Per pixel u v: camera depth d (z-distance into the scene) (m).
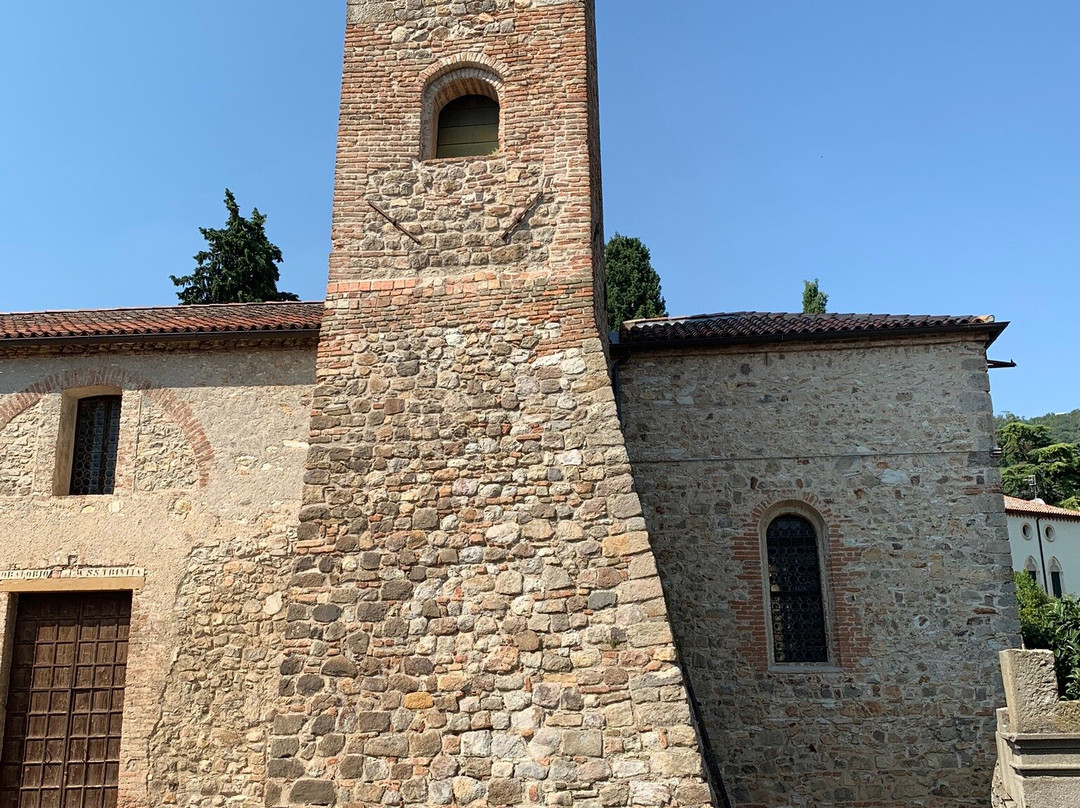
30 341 12.97
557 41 11.47
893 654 12.20
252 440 12.70
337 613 9.54
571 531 9.51
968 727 11.87
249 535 12.27
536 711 8.91
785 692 12.18
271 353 13.03
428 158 11.45
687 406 13.42
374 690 9.21
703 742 11.44
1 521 12.58
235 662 11.77
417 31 11.78
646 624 9.02
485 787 8.73
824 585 12.77
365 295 10.82
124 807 11.34
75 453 13.30
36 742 11.91
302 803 8.90
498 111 11.81
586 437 9.85
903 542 12.59
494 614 9.33
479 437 10.05
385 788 8.87
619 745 8.68
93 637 12.28
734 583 12.68
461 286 10.72
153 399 12.98
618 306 31.09
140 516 12.48
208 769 11.41
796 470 13.04
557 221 10.79
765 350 13.48
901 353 13.30
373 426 10.27
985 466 12.78
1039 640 14.78
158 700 11.70
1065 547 39.38
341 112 11.52
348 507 9.96
